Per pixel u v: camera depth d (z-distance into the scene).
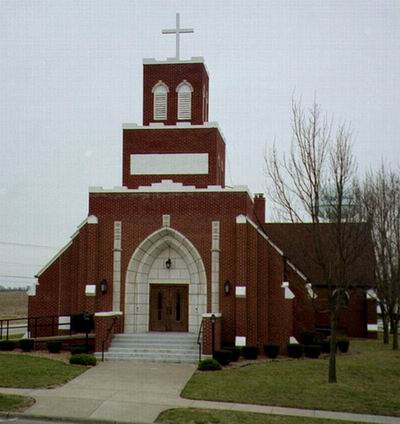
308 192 23.92
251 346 29.42
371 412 18.91
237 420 16.81
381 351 32.84
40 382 21.61
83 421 16.78
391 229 36.03
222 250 31.23
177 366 26.28
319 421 17.16
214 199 31.58
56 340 30.20
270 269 31.78
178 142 34.00
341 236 25.22
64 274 33.25
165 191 31.92
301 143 31.28
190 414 17.28
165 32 35.56
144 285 32.03
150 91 35.12
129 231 31.98
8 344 29.72
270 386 21.88
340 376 24.03
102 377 23.27
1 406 17.81
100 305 31.61
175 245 31.88
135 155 34.16
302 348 29.80
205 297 31.08
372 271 37.72
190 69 34.97
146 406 18.44
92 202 32.34
